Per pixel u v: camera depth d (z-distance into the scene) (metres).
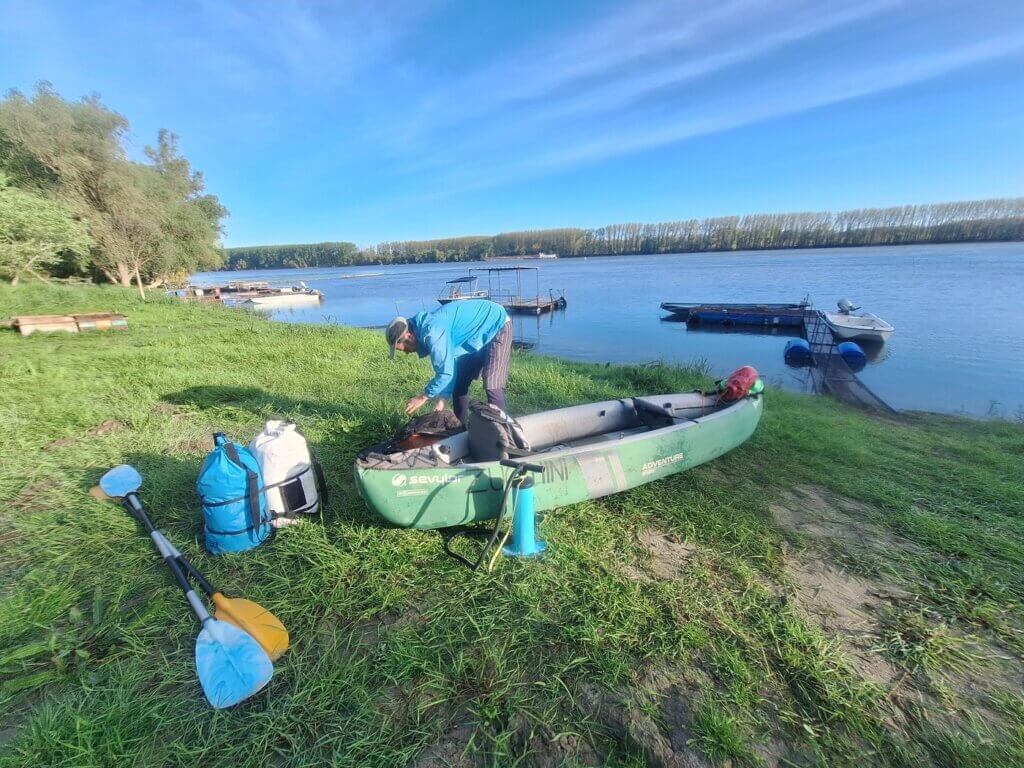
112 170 22.06
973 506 3.85
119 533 3.20
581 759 1.87
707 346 17.28
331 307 33.41
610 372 9.42
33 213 16.36
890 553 3.20
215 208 38.03
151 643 2.35
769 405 7.45
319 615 2.55
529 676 2.22
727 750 1.89
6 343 10.09
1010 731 2.00
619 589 2.78
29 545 3.05
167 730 1.93
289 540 3.08
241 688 2.05
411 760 1.84
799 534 3.41
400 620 2.53
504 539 3.02
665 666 2.28
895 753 1.91
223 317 17.34
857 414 8.25
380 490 3.01
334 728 1.94
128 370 7.48
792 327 20.06
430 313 3.83
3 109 19.84
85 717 1.93
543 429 4.34
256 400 6.23
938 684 2.21
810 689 2.17
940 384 11.24
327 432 5.06
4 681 2.12
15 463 4.18
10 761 1.76
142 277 29.33
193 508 3.55
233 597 2.67
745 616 2.61
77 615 2.48
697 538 3.33
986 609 2.65
